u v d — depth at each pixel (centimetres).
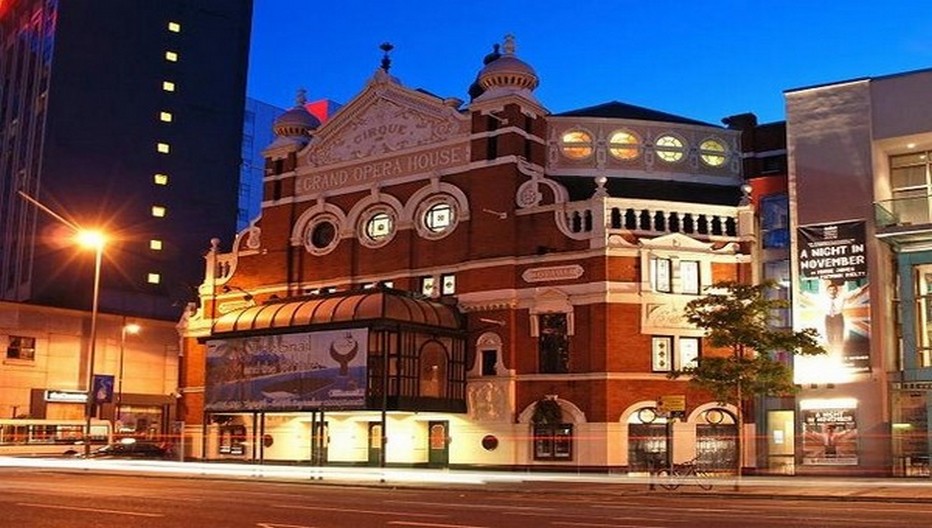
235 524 1725
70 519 1797
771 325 3938
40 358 7538
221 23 9950
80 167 8781
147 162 9225
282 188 5034
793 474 3688
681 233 4019
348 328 4053
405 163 4622
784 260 4006
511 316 4128
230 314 4547
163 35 9550
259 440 4691
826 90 3859
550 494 2834
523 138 4356
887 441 3528
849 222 3712
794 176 3862
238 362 4406
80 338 7819
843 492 2705
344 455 4453
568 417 3953
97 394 5038
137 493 2542
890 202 3725
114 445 5331
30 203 8662
